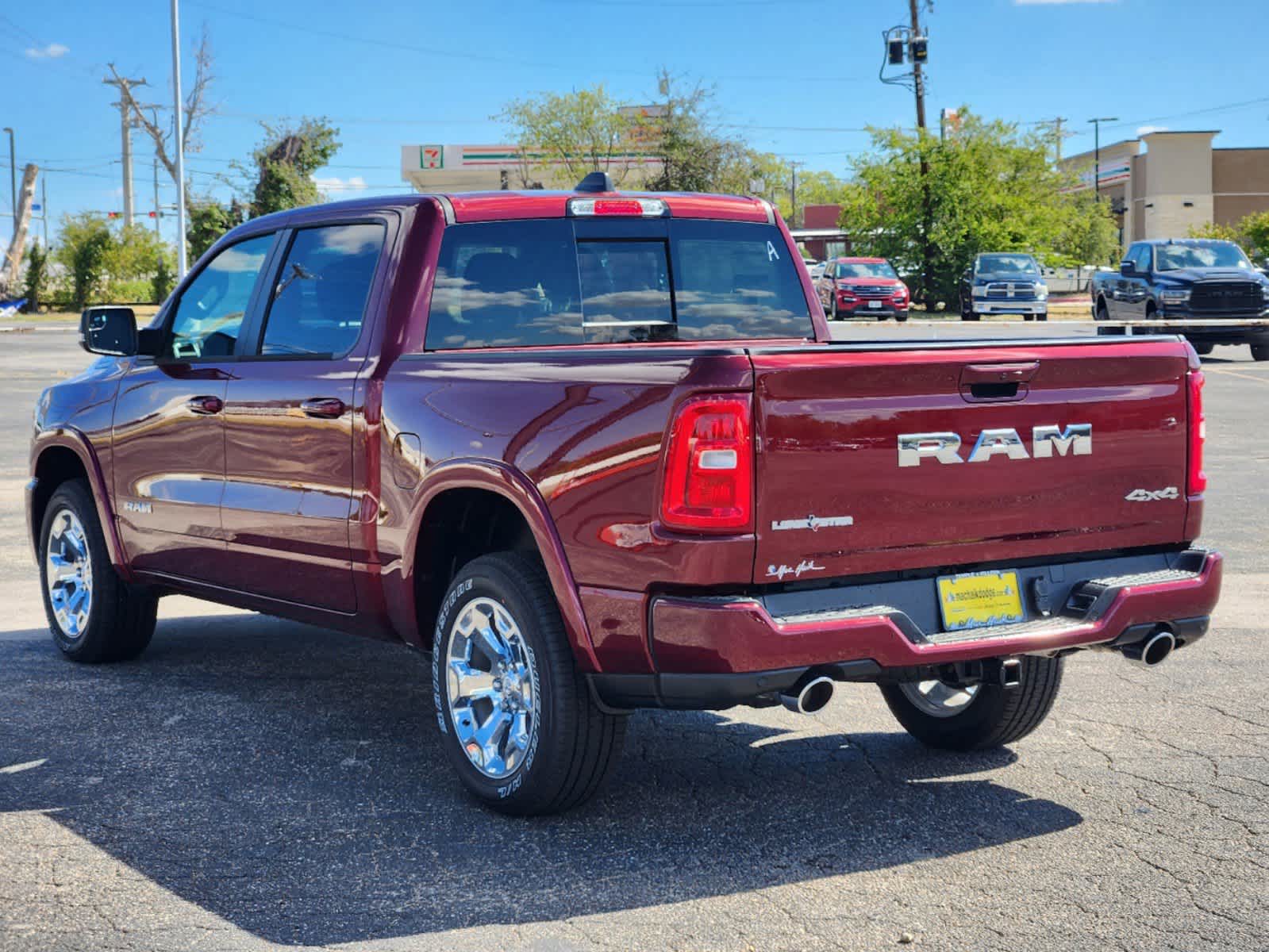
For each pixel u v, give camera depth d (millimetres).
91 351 5980
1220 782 4805
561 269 5297
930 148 43562
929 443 4062
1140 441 4465
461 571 4582
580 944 3557
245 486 5531
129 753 5176
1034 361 4199
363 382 4953
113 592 6367
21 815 4516
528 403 4324
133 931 3645
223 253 5992
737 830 4391
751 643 3818
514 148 70125
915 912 3754
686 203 5617
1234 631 6996
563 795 4344
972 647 4102
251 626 7484
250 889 3924
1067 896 3857
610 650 4055
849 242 51750
